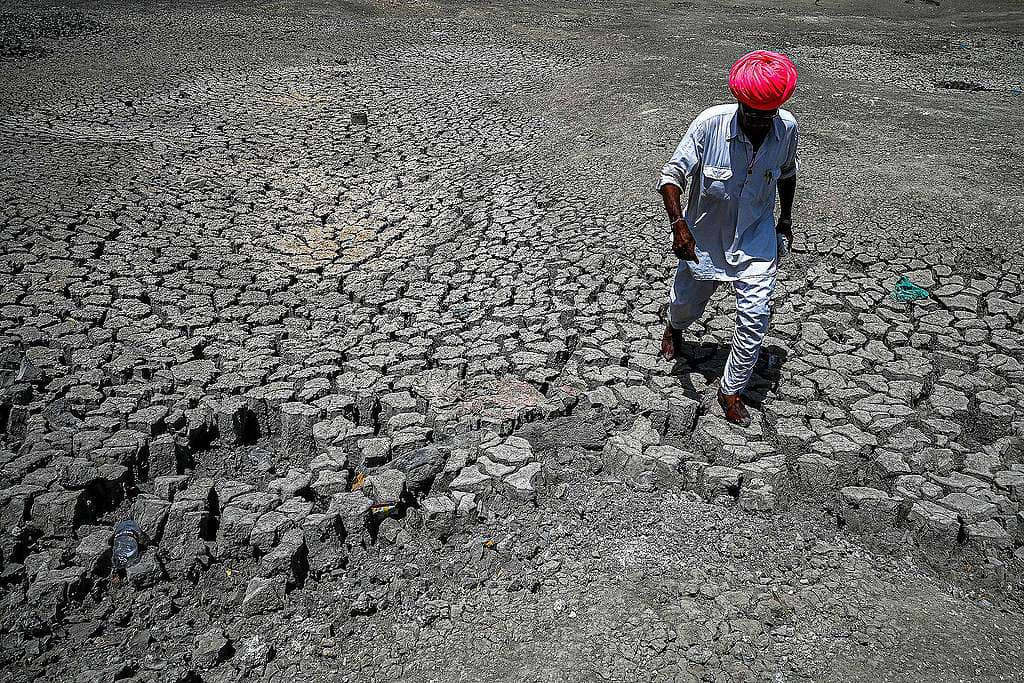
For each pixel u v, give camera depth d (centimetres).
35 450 387
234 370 462
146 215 683
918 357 496
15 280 554
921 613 322
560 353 488
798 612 321
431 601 327
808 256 634
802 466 393
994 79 1277
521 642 310
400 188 786
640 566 344
